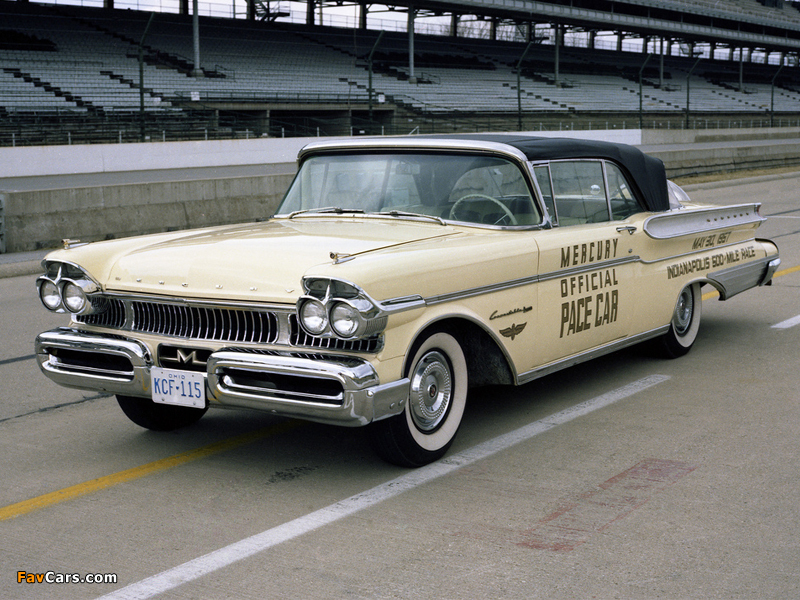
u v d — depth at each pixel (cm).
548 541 343
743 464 426
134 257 443
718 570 317
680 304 635
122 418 529
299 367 368
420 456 421
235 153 3638
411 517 369
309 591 307
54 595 308
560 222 502
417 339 405
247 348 391
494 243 448
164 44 4662
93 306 439
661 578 311
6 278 1157
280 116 4506
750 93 7900
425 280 398
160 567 328
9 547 350
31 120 3303
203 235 482
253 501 391
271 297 387
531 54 6812
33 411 546
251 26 5466
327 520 368
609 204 548
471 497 390
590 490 396
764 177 2906
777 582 308
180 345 411
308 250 413
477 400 546
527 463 432
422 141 500
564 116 5494
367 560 330
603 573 316
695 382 580
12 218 1302
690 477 410
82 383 442
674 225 594
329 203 520
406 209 494
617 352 671
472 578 314
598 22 6425
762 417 502
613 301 534
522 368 468
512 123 5088
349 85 4900
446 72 5694
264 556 336
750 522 358
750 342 695
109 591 310
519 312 459
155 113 3681
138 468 438
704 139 5244
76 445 477
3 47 3991
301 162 548
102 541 353
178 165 3447
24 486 417
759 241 726
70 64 4000
